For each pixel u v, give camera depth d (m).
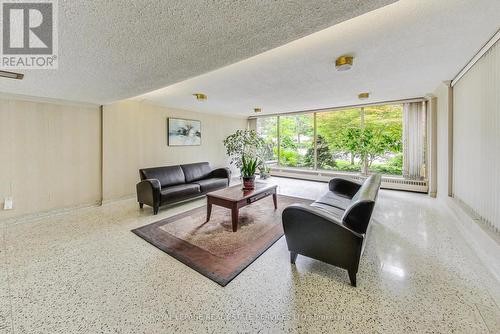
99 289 1.66
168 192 3.55
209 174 5.06
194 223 3.01
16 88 2.66
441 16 1.55
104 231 2.74
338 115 5.78
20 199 3.10
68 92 2.91
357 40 1.91
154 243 2.41
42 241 2.46
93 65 1.97
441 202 3.82
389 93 3.95
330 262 1.79
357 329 1.31
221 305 1.51
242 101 4.51
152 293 1.62
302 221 1.87
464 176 2.83
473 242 2.30
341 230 1.72
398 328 1.31
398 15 1.54
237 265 1.99
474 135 2.47
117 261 2.05
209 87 3.41
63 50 1.66
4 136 2.96
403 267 1.94
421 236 2.55
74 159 3.61
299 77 2.93
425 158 4.52
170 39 1.53
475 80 2.39
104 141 3.93
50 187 3.37
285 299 1.57
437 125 4.03
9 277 1.80
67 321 1.37
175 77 2.37
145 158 4.60
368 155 5.30
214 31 1.43
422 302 1.52
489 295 1.58
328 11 1.23
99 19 1.26
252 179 3.38
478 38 1.90
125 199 4.27
